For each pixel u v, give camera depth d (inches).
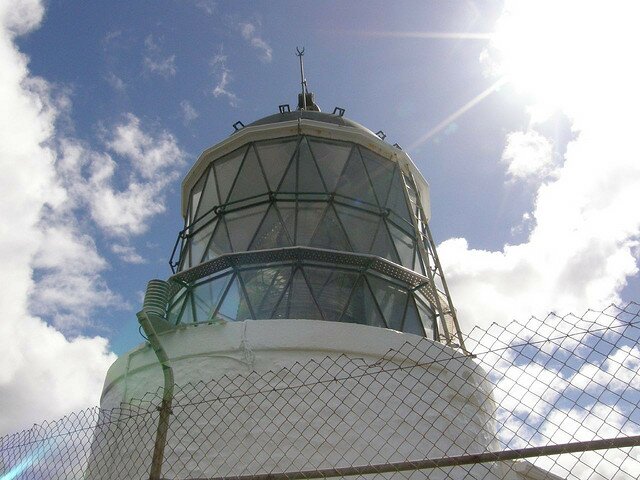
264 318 414.6
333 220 467.2
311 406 340.8
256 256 437.1
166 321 393.1
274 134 519.2
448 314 486.6
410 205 519.5
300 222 462.9
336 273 440.8
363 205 488.1
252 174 504.7
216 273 453.4
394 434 340.2
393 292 459.2
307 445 328.8
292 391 351.3
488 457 201.0
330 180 490.9
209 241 488.7
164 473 324.5
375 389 355.3
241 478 222.7
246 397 351.9
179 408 355.3
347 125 555.2
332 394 350.6
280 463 327.9
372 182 510.6
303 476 218.5
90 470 352.8
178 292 469.1
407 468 210.4
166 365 258.8
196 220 523.5
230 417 345.7
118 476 321.7
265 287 431.5
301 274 433.7
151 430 347.9
